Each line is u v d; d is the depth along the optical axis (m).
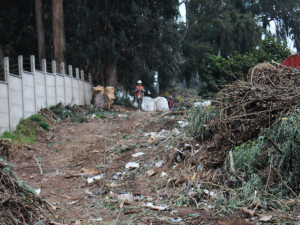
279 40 21.53
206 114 7.61
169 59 28.81
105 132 12.12
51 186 6.96
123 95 22.31
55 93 16.34
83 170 7.90
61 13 22.09
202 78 20.81
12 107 12.13
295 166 5.40
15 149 9.87
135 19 22.12
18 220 3.85
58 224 4.50
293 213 4.60
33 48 27.11
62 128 13.10
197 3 43.38
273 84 6.94
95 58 21.92
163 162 7.39
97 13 21.59
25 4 26.48
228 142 6.58
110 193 6.18
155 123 12.17
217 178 5.86
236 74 19.33
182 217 4.78
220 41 40.41
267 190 5.32
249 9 46.69
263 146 5.98
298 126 5.64
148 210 5.13
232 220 4.53
